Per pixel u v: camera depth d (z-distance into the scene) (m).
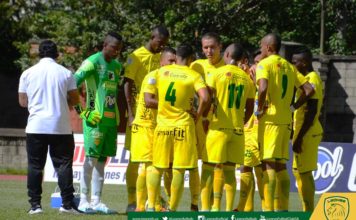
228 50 25.06
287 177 25.53
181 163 24.30
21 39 68.94
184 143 24.27
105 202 31.97
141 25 57.09
